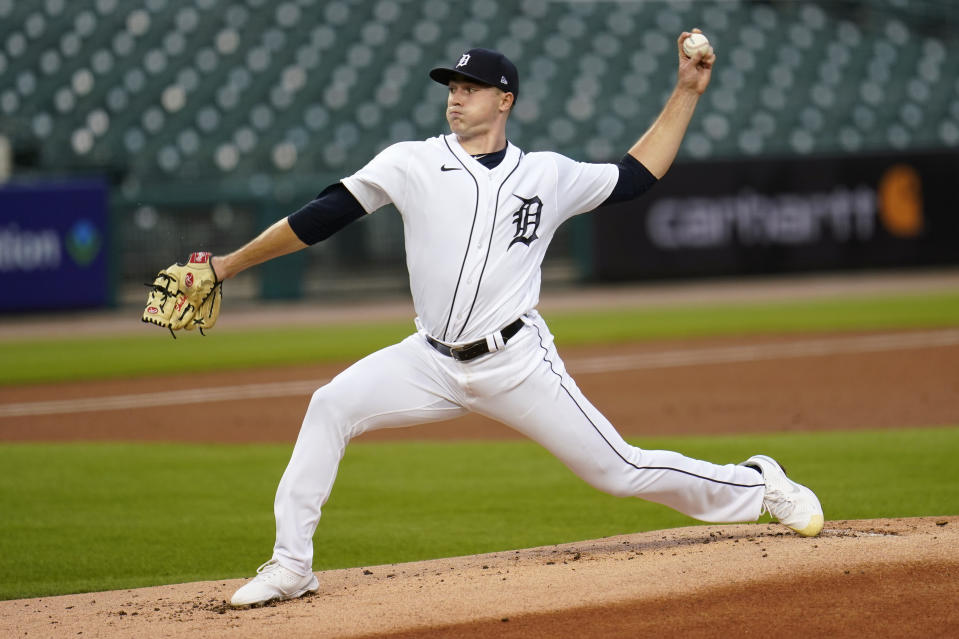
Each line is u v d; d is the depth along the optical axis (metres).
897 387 38.56
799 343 51.22
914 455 26.03
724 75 106.44
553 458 28.14
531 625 12.21
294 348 54.19
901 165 85.38
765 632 11.95
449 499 23.52
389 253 81.88
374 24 106.94
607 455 14.24
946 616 12.15
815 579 12.94
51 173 87.69
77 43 102.81
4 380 46.16
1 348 57.44
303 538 13.91
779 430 31.52
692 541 16.44
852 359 45.69
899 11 119.00
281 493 13.89
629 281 82.44
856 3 118.44
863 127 103.44
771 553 13.91
